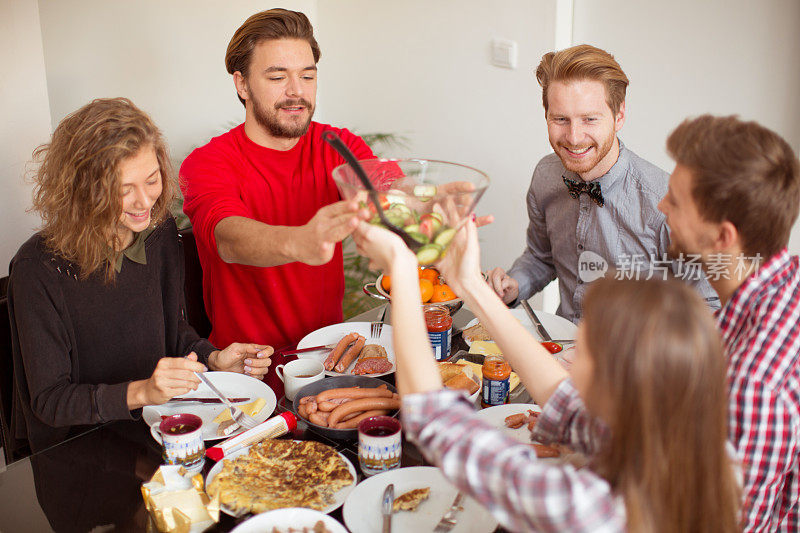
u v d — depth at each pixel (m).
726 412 0.79
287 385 1.57
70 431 1.62
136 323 1.72
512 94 3.30
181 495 1.17
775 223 0.95
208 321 2.28
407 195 1.06
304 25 1.96
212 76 3.54
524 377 1.12
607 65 1.79
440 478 1.25
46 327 1.56
